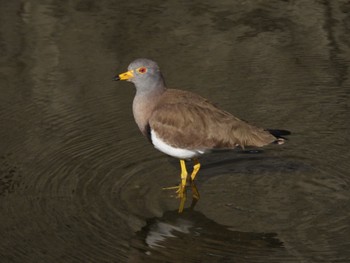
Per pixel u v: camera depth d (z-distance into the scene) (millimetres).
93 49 18578
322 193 13352
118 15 20156
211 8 20531
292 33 19297
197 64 17984
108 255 11648
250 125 13500
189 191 13648
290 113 16062
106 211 12906
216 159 14758
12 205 12977
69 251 11734
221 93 16844
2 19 19781
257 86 17172
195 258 11641
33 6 20438
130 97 16891
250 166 14406
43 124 15727
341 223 12430
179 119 13328
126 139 15305
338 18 19844
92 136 15359
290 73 17688
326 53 18500
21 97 16688
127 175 14070
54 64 17984
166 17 20125
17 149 14789
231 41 18969
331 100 16594
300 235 12156
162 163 14547
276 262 11414
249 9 20453
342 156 14516
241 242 12031
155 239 12141
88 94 16922
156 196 13453
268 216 12750
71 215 12734
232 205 13148
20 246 11891
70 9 20406
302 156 14617
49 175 13938
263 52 18562
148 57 18172
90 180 13836
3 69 17719
